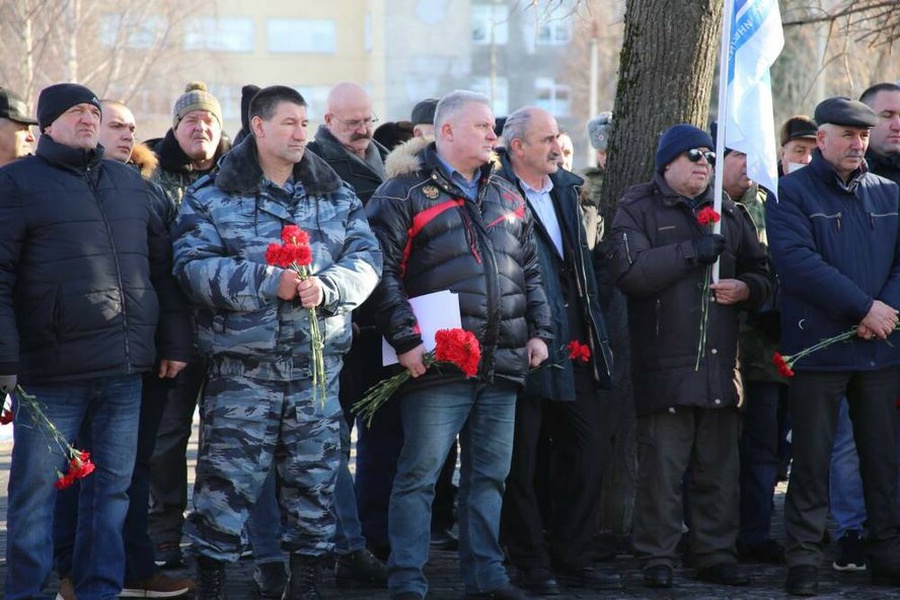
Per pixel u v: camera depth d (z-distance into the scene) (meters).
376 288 6.57
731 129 7.27
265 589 7.00
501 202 6.79
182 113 7.63
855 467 7.70
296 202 6.41
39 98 6.19
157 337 6.43
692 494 7.39
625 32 8.40
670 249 7.11
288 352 6.26
